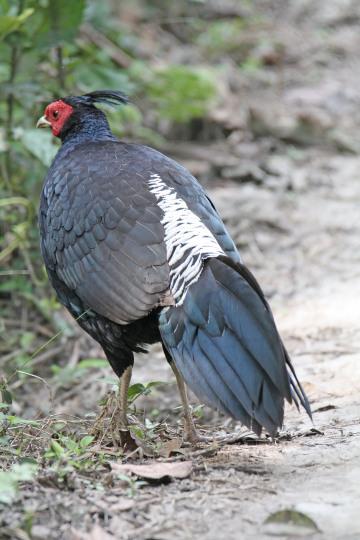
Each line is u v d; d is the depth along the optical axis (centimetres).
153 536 660
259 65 2595
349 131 2216
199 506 709
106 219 855
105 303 839
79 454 821
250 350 741
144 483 745
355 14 3058
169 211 838
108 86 1529
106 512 692
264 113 2192
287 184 1881
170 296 796
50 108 1038
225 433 950
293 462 802
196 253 793
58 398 1254
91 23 1670
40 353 1374
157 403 1182
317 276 1495
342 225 1688
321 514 689
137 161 905
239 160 1994
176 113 2064
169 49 2517
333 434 890
